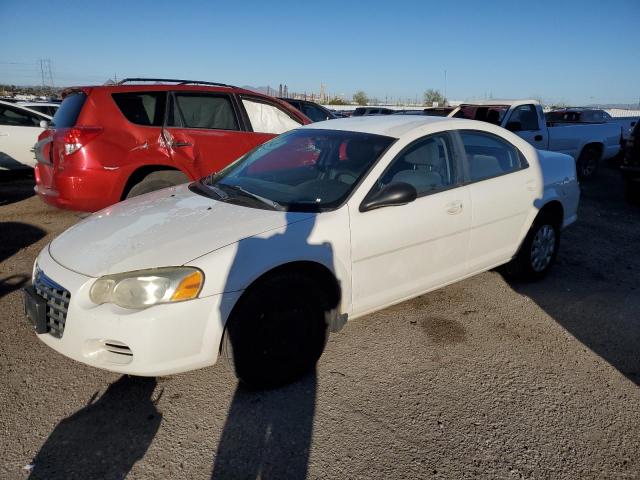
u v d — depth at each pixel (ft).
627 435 8.46
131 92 17.21
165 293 8.07
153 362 8.11
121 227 9.78
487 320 12.66
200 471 7.41
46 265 9.16
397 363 10.50
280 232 9.14
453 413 8.89
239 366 8.84
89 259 8.79
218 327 8.44
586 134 35.65
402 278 11.07
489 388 9.70
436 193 11.55
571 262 17.58
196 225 9.40
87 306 8.23
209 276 8.30
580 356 11.04
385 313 12.87
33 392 9.18
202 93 18.56
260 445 7.97
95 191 16.20
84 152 15.85
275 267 8.90
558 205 15.24
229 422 8.50
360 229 10.05
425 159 11.63
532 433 8.42
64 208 16.67
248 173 12.29
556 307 13.56
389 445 8.03
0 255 16.58
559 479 7.43
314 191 10.62
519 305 13.62
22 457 7.58
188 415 8.66
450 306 13.43
